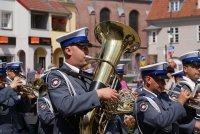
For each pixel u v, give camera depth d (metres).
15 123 10.37
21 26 51.38
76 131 5.55
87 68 6.00
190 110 6.97
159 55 63.19
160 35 63.62
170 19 62.47
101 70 5.52
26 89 10.34
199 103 6.80
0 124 10.06
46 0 54.09
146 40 69.62
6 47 50.25
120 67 12.28
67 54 5.72
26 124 10.70
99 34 5.87
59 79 5.50
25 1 51.59
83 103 5.21
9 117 10.13
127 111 6.20
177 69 10.16
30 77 12.19
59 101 5.32
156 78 6.80
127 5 72.75
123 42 5.75
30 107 10.67
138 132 6.65
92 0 68.94
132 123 7.45
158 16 63.94
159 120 6.40
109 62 5.56
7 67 11.72
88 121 5.40
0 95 9.71
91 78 5.75
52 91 5.46
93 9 68.69
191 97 6.72
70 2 56.34
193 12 60.56
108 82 5.51
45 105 7.07
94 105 5.23
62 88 5.44
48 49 52.62
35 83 10.37
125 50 5.82
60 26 54.47
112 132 6.06
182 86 7.59
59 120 5.57
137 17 73.94
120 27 5.72
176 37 62.28
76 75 5.64
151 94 6.72
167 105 6.64
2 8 50.34
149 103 6.54
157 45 63.78
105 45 5.75
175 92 7.32
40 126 7.20
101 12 70.06
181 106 6.50
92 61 5.67
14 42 50.88
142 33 73.81
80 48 5.68
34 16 52.06
